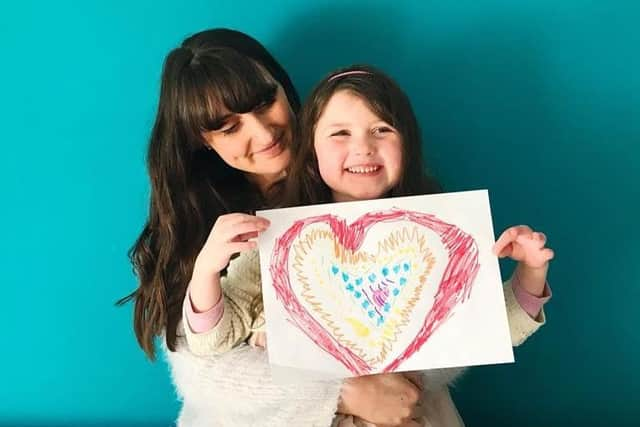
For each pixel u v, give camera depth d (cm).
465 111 93
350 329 71
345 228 72
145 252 87
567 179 93
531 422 98
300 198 79
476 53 92
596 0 90
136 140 93
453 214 72
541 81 92
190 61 76
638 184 92
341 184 75
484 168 93
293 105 85
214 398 77
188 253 85
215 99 74
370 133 73
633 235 93
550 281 95
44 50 93
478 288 71
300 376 71
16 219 95
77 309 97
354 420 77
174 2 92
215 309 73
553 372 97
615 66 91
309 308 71
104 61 93
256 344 79
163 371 98
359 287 72
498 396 98
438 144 93
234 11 92
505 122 93
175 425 98
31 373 98
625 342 95
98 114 93
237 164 82
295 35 93
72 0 92
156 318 84
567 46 91
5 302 96
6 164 94
